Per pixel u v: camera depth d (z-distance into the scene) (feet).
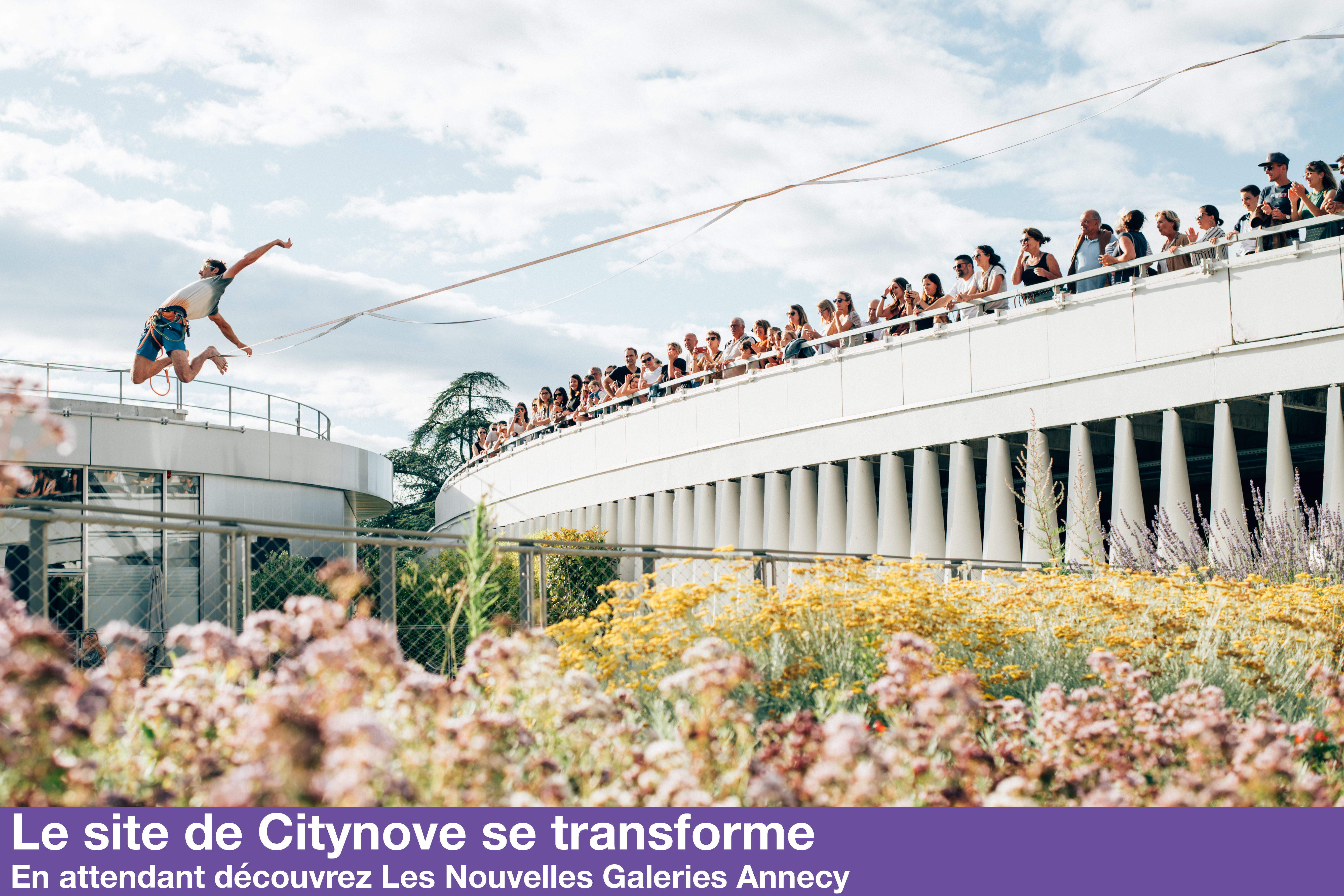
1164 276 38.24
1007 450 43.68
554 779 10.23
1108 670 14.19
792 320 54.08
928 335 46.19
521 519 84.23
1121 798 9.87
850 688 18.44
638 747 12.23
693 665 16.40
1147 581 26.53
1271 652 21.68
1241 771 10.28
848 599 21.56
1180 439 37.70
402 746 10.39
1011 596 25.85
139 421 67.41
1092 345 40.22
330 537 20.36
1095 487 40.37
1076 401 40.68
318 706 9.36
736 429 56.85
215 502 73.26
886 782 9.89
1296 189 35.32
